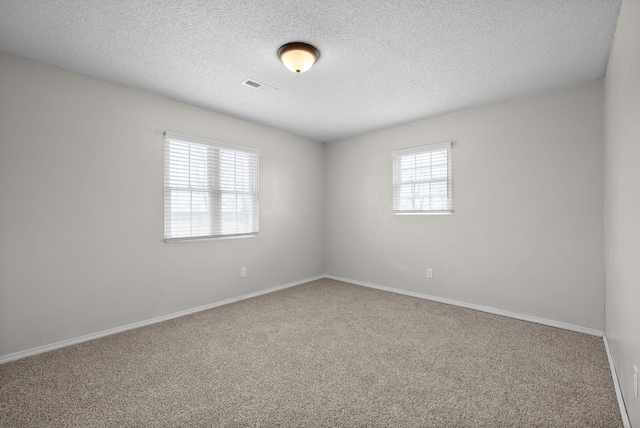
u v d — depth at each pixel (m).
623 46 1.74
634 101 1.49
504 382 1.98
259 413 1.68
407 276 4.13
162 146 3.18
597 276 2.75
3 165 2.29
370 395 1.85
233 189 3.85
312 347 2.52
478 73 2.68
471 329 2.89
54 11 1.85
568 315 2.90
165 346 2.54
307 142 4.85
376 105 3.46
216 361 2.28
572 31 2.06
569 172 2.90
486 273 3.42
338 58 2.43
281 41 2.20
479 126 3.48
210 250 3.61
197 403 1.77
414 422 1.60
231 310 3.48
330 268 5.07
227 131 3.77
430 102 3.36
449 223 3.72
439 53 2.36
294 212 4.64
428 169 3.92
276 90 3.05
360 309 3.51
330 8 1.84
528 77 2.75
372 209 4.51
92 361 2.28
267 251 4.26
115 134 2.86
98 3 1.78
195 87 2.97
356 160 4.70
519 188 3.20
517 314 3.20
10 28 2.01
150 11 1.86
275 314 3.34
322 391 1.89
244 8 1.84
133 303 2.96
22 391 1.89
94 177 2.73
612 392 1.86
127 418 1.64
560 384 1.95
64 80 2.57
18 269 2.35
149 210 3.08
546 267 3.03
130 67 2.56
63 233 2.56
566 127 2.92
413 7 1.83
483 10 1.86
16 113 2.34
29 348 2.39
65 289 2.56
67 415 1.67
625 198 1.71
